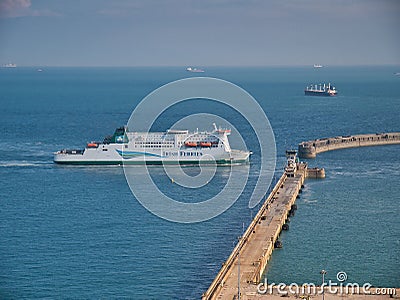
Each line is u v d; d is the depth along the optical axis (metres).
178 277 147.12
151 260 157.00
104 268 152.12
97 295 138.00
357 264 156.62
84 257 158.88
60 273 149.12
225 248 165.25
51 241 170.62
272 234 173.38
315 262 158.38
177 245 167.75
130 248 165.38
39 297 137.12
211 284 138.25
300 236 179.00
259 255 156.38
